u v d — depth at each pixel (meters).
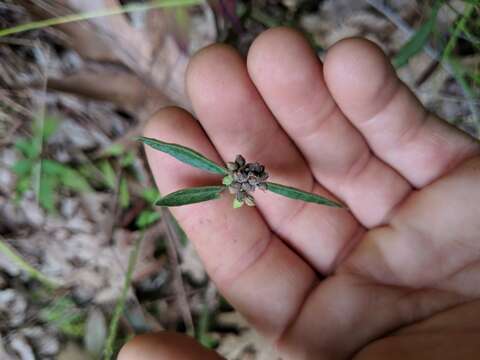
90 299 0.14
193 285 0.15
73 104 0.15
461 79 0.15
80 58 0.14
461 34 0.15
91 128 0.15
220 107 0.11
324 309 0.11
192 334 0.14
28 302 0.14
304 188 0.12
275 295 0.11
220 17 0.15
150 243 0.14
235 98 0.11
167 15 0.14
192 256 0.15
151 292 0.14
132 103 0.15
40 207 0.14
